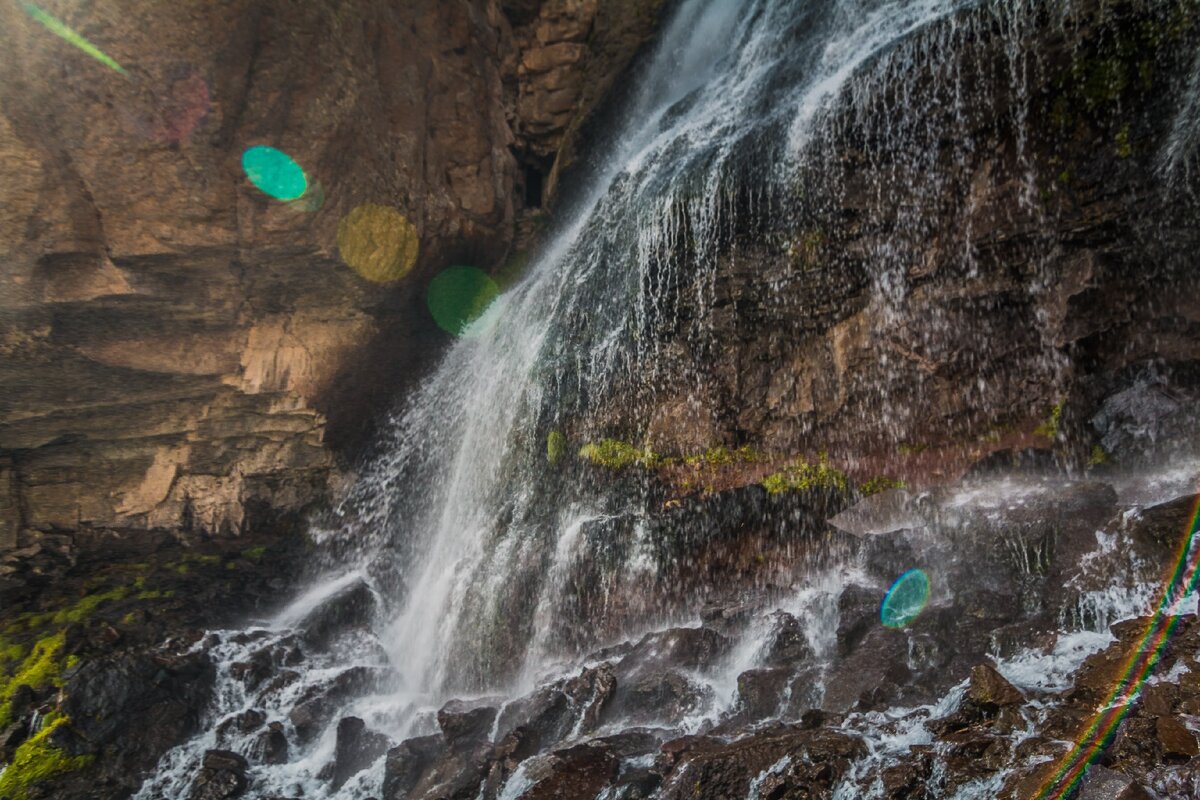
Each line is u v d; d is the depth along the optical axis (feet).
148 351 32.40
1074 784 12.98
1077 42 22.74
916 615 20.43
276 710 26.94
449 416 36.17
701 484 27.40
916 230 25.79
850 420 26.66
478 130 37.24
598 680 22.08
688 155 31.50
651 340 29.22
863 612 21.21
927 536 22.58
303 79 31.32
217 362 33.63
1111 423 23.56
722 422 27.94
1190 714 13.83
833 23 32.35
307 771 24.20
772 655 21.42
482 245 37.14
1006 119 24.18
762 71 33.96
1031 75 23.49
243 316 33.58
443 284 36.52
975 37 24.21
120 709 25.16
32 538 32.68
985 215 24.76
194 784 23.13
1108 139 23.27
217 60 29.19
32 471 33.22
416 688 29.60
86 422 33.17
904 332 25.99
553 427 30.58
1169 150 22.74
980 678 16.25
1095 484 21.56
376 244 33.30
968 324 25.29
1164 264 23.38
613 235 31.78
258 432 35.24
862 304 26.81
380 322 35.29
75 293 29.60
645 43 39.52
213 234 30.76
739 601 24.40
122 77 28.04
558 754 18.74
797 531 26.00
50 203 28.27
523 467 30.96
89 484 34.06
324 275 33.37
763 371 27.94
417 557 34.60
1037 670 17.17
